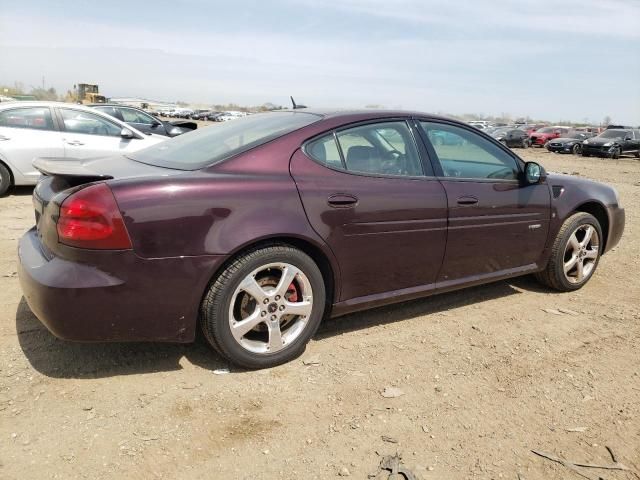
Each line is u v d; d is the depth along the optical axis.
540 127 39.88
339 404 2.70
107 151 8.12
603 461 2.34
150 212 2.54
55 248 2.57
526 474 2.24
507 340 3.51
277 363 3.03
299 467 2.24
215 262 2.69
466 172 3.73
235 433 2.44
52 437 2.35
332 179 3.09
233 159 2.91
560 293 4.48
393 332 3.57
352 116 3.35
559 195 4.23
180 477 2.15
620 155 26.41
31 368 2.88
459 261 3.68
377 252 3.25
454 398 2.79
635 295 4.50
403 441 2.43
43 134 7.69
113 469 2.17
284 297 2.98
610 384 2.99
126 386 2.77
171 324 2.70
